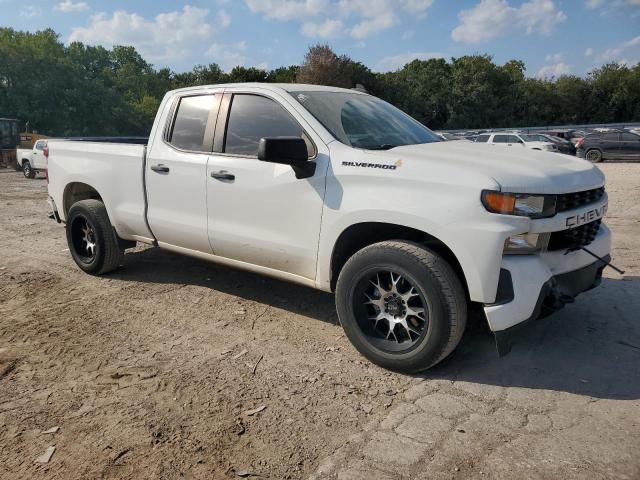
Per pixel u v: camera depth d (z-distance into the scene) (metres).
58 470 2.62
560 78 73.50
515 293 3.13
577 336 4.01
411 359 3.41
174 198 4.69
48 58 64.69
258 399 3.24
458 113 68.12
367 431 2.90
